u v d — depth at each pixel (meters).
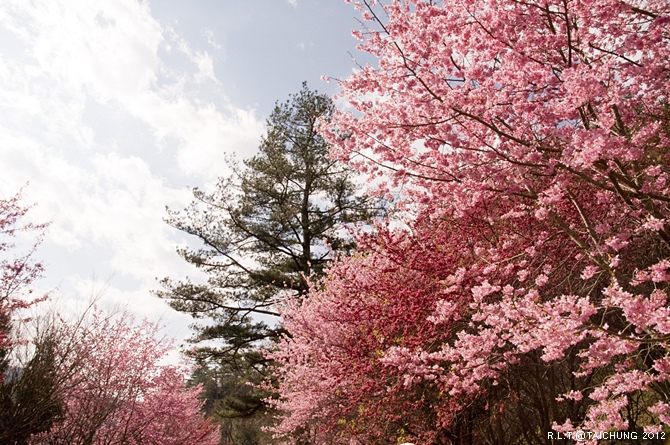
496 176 5.49
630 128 5.63
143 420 13.43
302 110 21.31
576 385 6.89
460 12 5.32
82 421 10.49
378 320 6.85
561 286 6.38
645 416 7.23
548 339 3.75
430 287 6.68
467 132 5.54
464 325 6.68
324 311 7.89
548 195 5.29
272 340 18.30
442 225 7.34
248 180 20.73
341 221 20.17
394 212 7.84
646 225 4.44
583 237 6.06
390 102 5.86
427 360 5.70
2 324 9.69
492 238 6.64
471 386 5.12
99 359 11.45
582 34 5.16
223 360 19.00
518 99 5.21
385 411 6.79
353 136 5.87
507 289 4.41
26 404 9.01
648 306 3.48
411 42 5.40
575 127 4.78
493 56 5.36
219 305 19.59
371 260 7.68
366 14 5.59
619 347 3.66
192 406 17.62
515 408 8.24
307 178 20.62
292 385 10.27
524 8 5.13
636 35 5.01
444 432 7.02
